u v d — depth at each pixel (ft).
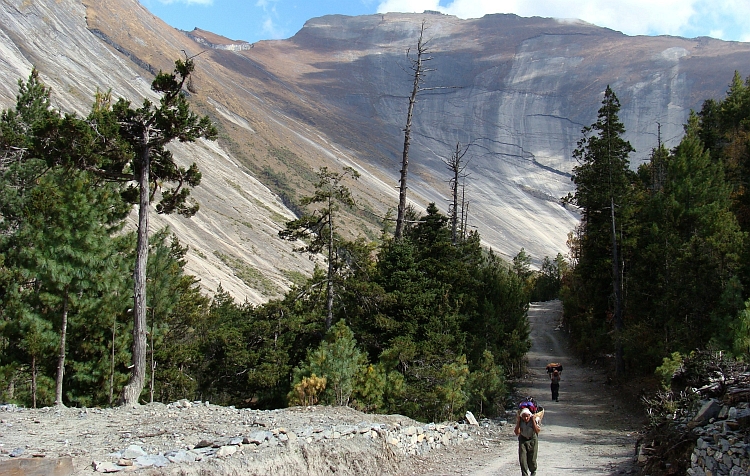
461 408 72.38
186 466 27.53
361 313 81.87
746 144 104.53
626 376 96.22
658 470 37.78
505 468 42.47
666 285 79.30
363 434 39.99
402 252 84.69
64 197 60.23
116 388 68.54
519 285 118.21
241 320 92.84
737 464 28.73
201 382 87.66
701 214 82.43
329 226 81.00
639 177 137.28
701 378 49.24
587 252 122.11
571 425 69.87
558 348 155.43
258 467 29.94
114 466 26.45
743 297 67.10
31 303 61.52
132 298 66.64
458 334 85.46
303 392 57.52
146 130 62.59
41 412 45.78
